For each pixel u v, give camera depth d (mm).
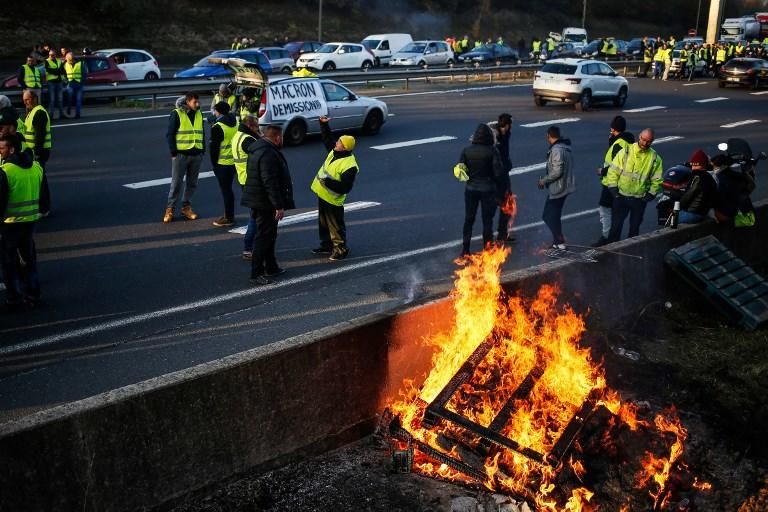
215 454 5141
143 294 8836
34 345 7406
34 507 4379
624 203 10266
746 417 6500
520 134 20688
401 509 5027
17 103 21484
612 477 5328
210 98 25828
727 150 9898
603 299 8164
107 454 4660
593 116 24453
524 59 42875
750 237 10492
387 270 9883
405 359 6227
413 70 30578
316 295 8914
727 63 35000
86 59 25609
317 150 17984
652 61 40406
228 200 11641
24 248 8195
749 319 8328
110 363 7062
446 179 15320
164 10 45969
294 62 35219
